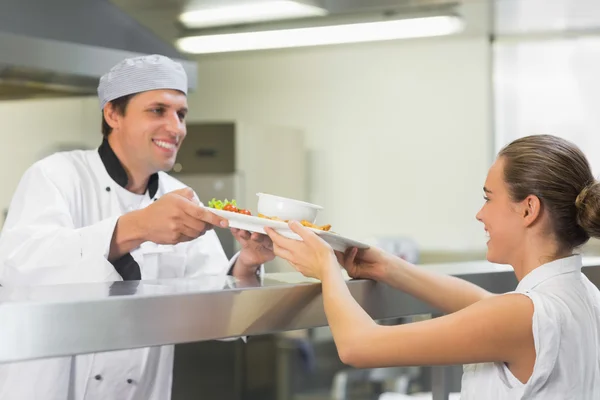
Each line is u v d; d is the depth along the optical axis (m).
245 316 1.13
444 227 4.59
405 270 1.44
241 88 5.10
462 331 1.18
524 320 1.19
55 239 1.51
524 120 4.48
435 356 1.18
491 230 1.30
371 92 4.77
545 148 1.25
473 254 4.50
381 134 4.75
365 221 4.80
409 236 4.68
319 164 4.90
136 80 1.67
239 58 5.10
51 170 1.71
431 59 4.61
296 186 4.66
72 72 2.37
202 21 2.65
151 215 1.42
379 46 4.73
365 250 1.43
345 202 4.85
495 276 1.63
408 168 4.69
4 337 0.87
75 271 1.47
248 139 4.24
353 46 4.70
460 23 2.68
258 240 1.40
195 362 4.04
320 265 1.25
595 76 4.32
